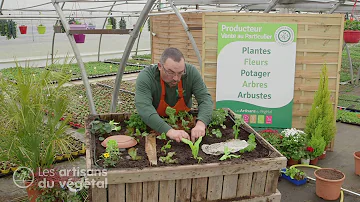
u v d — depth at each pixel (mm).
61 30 6141
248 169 2752
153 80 3367
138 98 3227
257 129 5234
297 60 5059
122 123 3703
